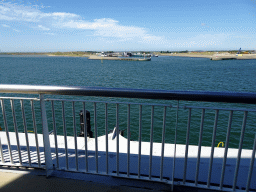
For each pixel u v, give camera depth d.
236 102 1.40
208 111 14.41
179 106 1.55
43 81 36.69
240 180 1.87
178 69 67.88
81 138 3.21
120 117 14.01
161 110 15.07
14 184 1.85
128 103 1.66
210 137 10.52
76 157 1.95
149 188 1.79
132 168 2.09
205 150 2.48
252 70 61.12
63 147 2.79
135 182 1.86
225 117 13.26
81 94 1.68
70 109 15.46
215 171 2.02
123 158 2.29
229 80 37.78
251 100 1.35
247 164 2.14
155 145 2.70
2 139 2.95
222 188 1.71
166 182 1.80
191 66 84.62
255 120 12.66
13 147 2.54
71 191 1.76
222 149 2.50
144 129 11.90
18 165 2.07
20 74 48.34
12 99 1.87
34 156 2.30
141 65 96.38
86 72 57.06
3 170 2.06
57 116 13.82
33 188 1.80
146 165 2.13
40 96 1.78
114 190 1.77
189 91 1.47
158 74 51.16
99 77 44.50
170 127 11.96
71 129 11.52
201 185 1.75
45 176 1.97
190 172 2.00
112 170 2.05
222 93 1.40
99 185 1.83
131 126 12.41
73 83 34.72
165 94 1.50
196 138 10.48
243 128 1.50
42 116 1.82
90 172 1.96
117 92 1.58
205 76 45.28
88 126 4.70
